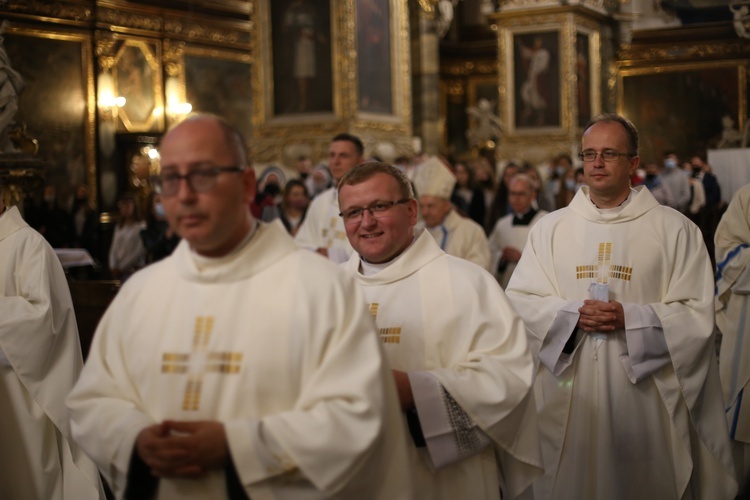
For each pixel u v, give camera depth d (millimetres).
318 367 2176
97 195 15680
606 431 3781
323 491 2084
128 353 2318
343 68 11633
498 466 2982
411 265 2969
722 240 5180
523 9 19250
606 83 21469
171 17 17172
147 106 16812
